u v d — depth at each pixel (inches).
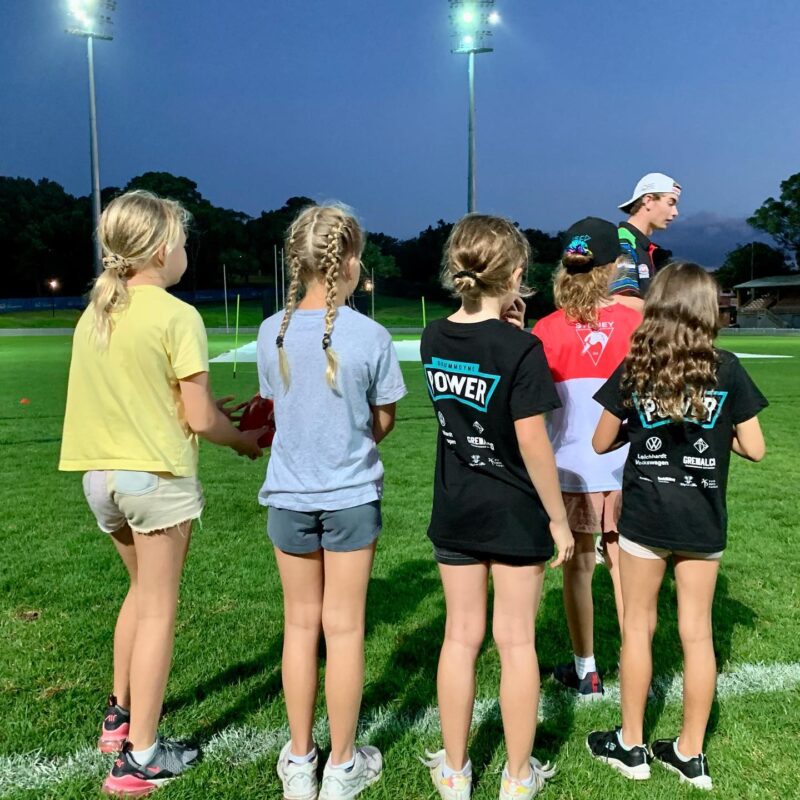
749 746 92.7
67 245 3122.5
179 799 83.3
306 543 83.7
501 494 80.5
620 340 102.3
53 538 180.9
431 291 3331.7
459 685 82.8
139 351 82.0
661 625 131.6
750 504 213.9
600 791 84.8
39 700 104.2
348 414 81.9
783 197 2741.1
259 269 3484.3
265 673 113.1
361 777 85.7
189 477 86.9
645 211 132.6
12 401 454.0
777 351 981.8
